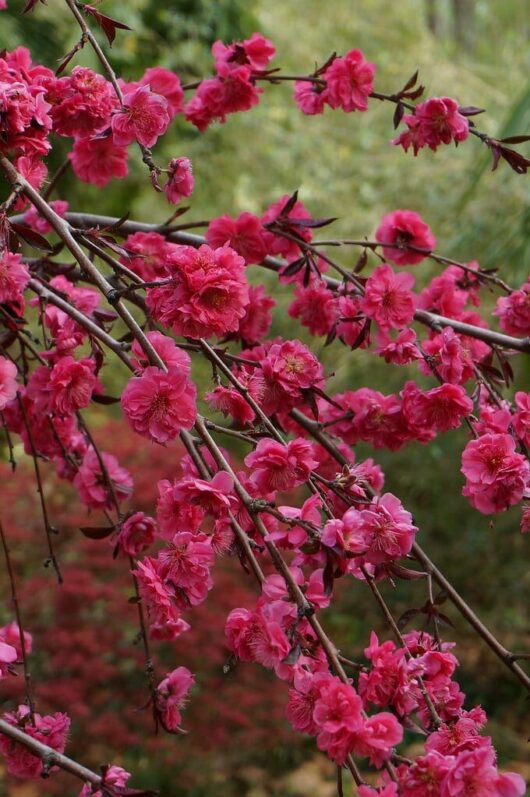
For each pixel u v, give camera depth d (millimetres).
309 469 1190
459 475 3902
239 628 1160
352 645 3961
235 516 1220
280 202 1491
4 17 2953
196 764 3000
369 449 3998
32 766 1320
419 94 1474
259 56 1516
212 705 2980
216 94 1516
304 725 1149
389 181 4051
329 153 4270
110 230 1240
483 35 6195
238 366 1372
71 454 1520
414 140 1462
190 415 1160
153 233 1471
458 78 4426
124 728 2852
